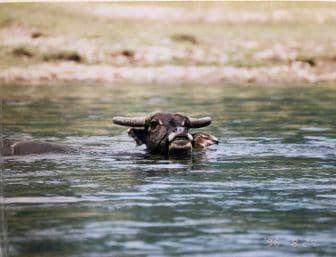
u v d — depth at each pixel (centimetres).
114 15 10862
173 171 4275
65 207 3469
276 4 10950
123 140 5378
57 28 10569
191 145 4803
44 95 8238
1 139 5047
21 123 6212
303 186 3903
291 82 9525
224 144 5178
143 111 6919
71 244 2923
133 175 4166
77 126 6066
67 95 8231
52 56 10131
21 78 9606
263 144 5188
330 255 2808
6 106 7312
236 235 3041
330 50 10156
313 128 5912
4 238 2997
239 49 10200
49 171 4266
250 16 10819
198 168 4359
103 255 2805
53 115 6694
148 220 3253
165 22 10756
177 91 8606
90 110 7012
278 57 10069
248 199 3622
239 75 9756
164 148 4797
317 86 9062
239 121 6278
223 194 3725
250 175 4162
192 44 10275
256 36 10431
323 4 10969
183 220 3253
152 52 10150
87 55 10144
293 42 10294
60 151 4844
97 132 5747
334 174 4194
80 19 10788
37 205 3497
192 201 3584
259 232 3081
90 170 4300
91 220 3256
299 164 4484
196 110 6950
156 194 3728
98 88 8962
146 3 11056
